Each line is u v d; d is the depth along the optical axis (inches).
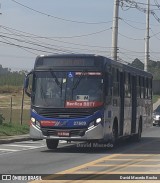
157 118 1914.4
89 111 840.9
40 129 856.3
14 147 980.6
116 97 941.8
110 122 895.1
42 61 874.8
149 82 1300.4
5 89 4515.3
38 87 868.6
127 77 1045.8
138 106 1149.1
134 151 906.7
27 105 3088.1
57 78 861.8
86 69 855.7
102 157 795.4
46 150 920.3
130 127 1078.4
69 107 846.5
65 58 866.1
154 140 1210.0
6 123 1354.6
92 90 848.9
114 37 1759.4
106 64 864.3
